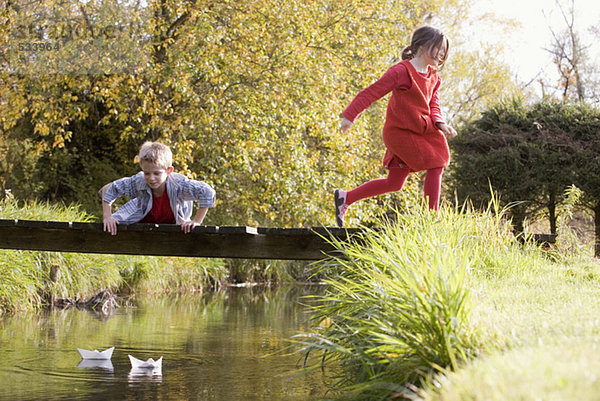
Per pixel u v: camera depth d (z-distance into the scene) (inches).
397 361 126.0
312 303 409.7
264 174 544.4
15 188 605.0
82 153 650.2
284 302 425.7
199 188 220.2
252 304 407.8
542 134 647.1
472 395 80.9
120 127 635.5
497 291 164.4
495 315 130.1
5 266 337.1
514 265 209.2
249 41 534.9
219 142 537.0
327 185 571.5
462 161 670.5
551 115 668.7
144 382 169.2
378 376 130.3
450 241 194.1
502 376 83.0
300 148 539.8
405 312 134.5
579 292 167.6
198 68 505.0
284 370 186.5
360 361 148.7
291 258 222.2
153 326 284.0
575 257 260.4
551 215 658.8
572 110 669.3
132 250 223.9
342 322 171.2
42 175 631.2
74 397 151.8
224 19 544.4
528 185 642.8
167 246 223.5
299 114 536.7
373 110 690.2
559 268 222.4
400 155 221.5
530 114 685.9
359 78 631.2
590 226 682.8
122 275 462.3
